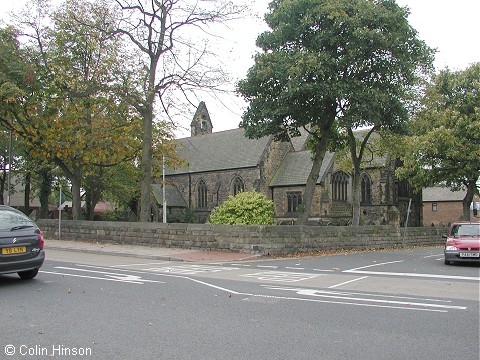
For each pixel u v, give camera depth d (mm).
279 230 21094
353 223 30859
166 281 11781
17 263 10781
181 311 8117
